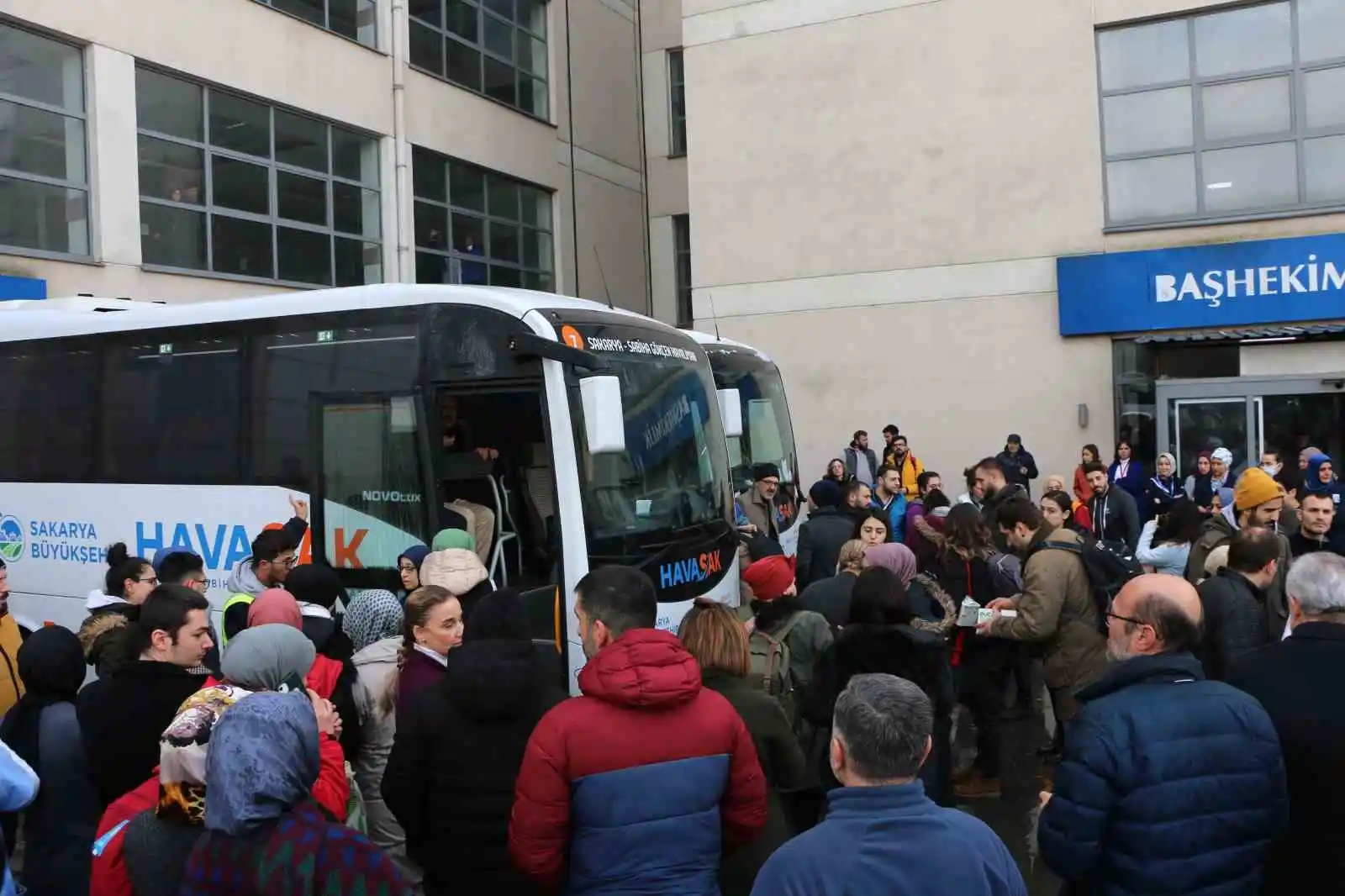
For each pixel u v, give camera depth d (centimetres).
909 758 235
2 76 1253
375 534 676
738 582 768
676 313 2478
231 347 757
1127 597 315
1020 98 1523
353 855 242
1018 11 1523
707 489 745
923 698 242
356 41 1778
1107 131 1496
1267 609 546
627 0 2480
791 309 1666
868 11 1608
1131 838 290
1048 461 1508
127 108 1388
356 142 1791
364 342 695
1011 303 1530
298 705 255
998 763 666
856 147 1620
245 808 240
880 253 1608
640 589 350
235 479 742
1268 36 1415
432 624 388
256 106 1603
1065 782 298
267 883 236
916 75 1581
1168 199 1470
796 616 499
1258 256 1387
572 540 614
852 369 1627
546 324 645
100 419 816
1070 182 1499
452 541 549
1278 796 297
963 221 1557
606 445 606
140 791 319
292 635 323
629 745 298
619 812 293
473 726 333
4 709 529
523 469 641
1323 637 320
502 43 2144
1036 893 518
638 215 2494
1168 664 303
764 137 1681
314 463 705
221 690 297
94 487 812
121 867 304
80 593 819
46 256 1279
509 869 329
